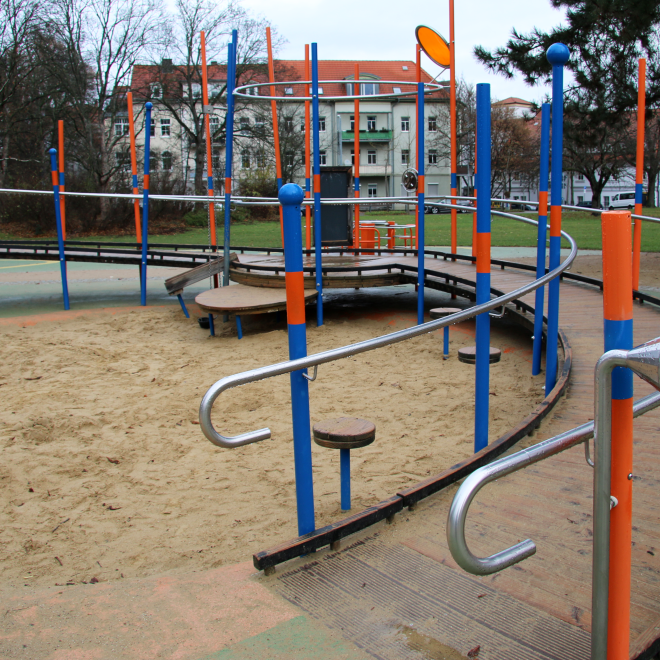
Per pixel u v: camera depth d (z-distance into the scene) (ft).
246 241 81.56
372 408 19.15
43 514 12.66
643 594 7.11
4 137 113.09
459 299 37.22
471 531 8.95
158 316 35.76
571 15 41.96
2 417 18.85
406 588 7.66
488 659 6.28
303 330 8.86
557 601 7.19
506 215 21.30
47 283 49.96
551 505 9.70
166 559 10.63
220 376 23.59
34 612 7.51
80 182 113.80
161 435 17.33
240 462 15.30
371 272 34.73
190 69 122.01
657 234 76.64
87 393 21.48
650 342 4.72
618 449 4.69
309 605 7.45
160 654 6.56
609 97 43.86
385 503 9.57
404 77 214.07
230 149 33.86
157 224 111.14
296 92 175.11
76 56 111.24
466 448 15.49
